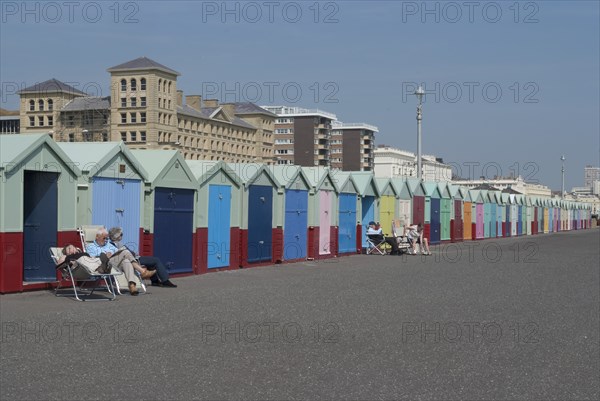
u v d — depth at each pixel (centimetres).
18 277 1469
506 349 1016
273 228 2492
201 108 9106
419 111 4153
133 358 880
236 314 1256
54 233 1567
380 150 13662
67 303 1345
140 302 1386
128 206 1773
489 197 5538
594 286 1909
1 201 1424
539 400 759
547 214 7806
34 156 1492
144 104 7300
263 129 10419
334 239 2931
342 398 736
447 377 841
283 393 746
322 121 12925
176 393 732
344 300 1500
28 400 693
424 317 1288
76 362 852
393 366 887
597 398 771
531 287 1856
